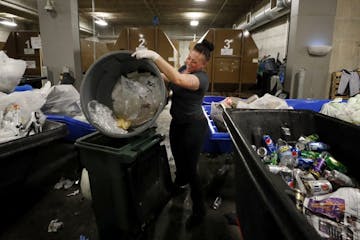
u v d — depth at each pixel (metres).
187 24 13.23
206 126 1.77
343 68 4.65
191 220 1.83
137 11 9.49
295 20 4.17
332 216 0.81
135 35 4.90
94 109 1.48
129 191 1.49
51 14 4.42
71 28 4.44
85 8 8.92
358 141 1.21
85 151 1.51
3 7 7.29
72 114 2.75
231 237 1.74
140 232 1.60
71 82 4.37
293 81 4.33
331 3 4.04
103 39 13.70
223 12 9.53
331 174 1.16
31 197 2.20
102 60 1.44
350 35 4.53
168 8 8.92
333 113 2.10
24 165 1.85
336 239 0.77
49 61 4.57
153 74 1.57
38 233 1.77
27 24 12.25
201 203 1.83
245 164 0.88
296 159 1.33
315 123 1.61
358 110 1.97
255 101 2.39
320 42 4.18
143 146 1.52
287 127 1.65
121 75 1.62
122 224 1.54
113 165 1.43
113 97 1.61
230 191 2.30
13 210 2.01
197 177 1.81
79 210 2.03
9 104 1.80
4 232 1.77
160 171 1.81
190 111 1.66
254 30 8.98
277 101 2.30
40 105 1.96
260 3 7.08
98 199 1.57
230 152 2.14
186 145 1.71
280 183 0.67
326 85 4.39
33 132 1.79
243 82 4.89
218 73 4.85
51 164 2.75
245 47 4.73
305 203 0.83
